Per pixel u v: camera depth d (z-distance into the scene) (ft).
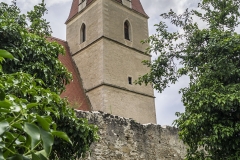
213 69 25.11
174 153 44.47
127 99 66.44
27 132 4.87
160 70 28.94
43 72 21.07
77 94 63.87
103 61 65.31
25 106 6.53
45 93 13.32
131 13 79.66
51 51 24.17
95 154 33.42
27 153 5.27
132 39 75.77
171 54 28.89
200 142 23.57
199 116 22.45
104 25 69.46
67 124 19.29
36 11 30.04
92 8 74.79
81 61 72.59
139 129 40.81
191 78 27.81
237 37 23.99
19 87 13.06
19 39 21.06
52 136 5.28
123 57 70.90
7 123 5.17
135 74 71.92
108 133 36.19
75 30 79.36
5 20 21.61
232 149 22.91
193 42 27.32
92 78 66.80
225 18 29.19
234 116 22.99
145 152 39.88
